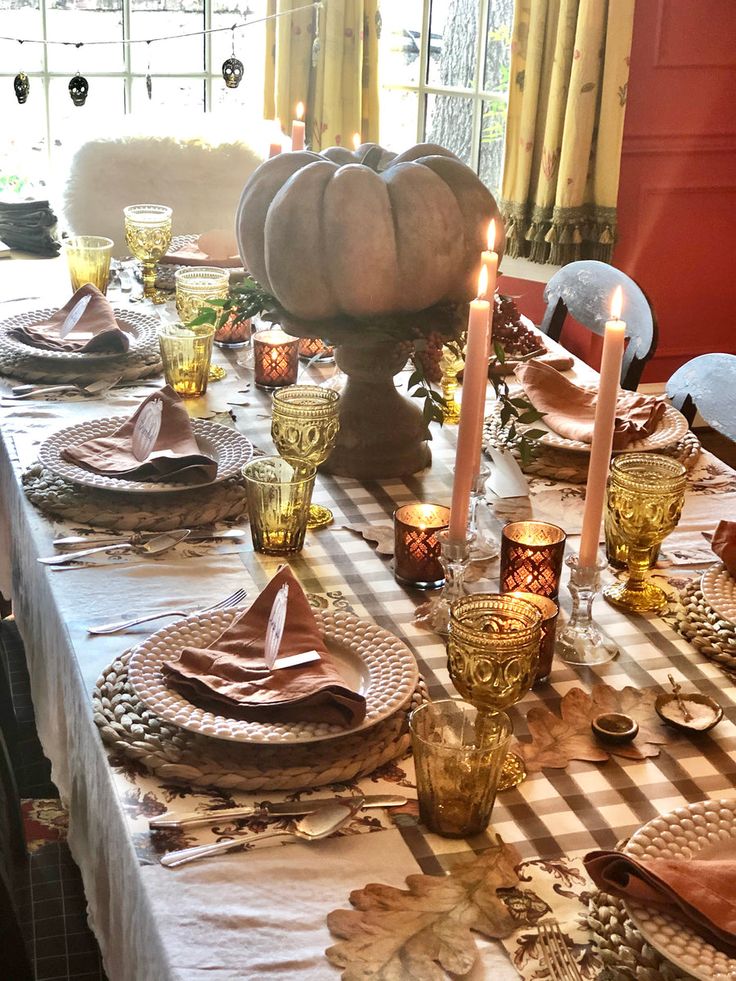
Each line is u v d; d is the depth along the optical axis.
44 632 1.55
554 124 3.48
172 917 0.96
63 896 1.76
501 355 1.65
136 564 1.53
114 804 1.09
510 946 0.93
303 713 1.14
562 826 1.08
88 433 1.80
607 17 3.36
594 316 2.51
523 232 3.71
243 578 1.51
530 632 1.08
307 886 0.99
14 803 1.73
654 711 1.26
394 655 1.26
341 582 1.51
